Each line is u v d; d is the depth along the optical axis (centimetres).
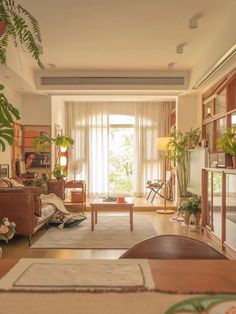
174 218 620
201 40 493
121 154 932
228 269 103
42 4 377
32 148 711
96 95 727
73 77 655
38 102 711
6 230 383
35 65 613
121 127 927
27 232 437
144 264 108
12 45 483
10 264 110
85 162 912
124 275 98
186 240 132
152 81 655
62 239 470
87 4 379
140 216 654
